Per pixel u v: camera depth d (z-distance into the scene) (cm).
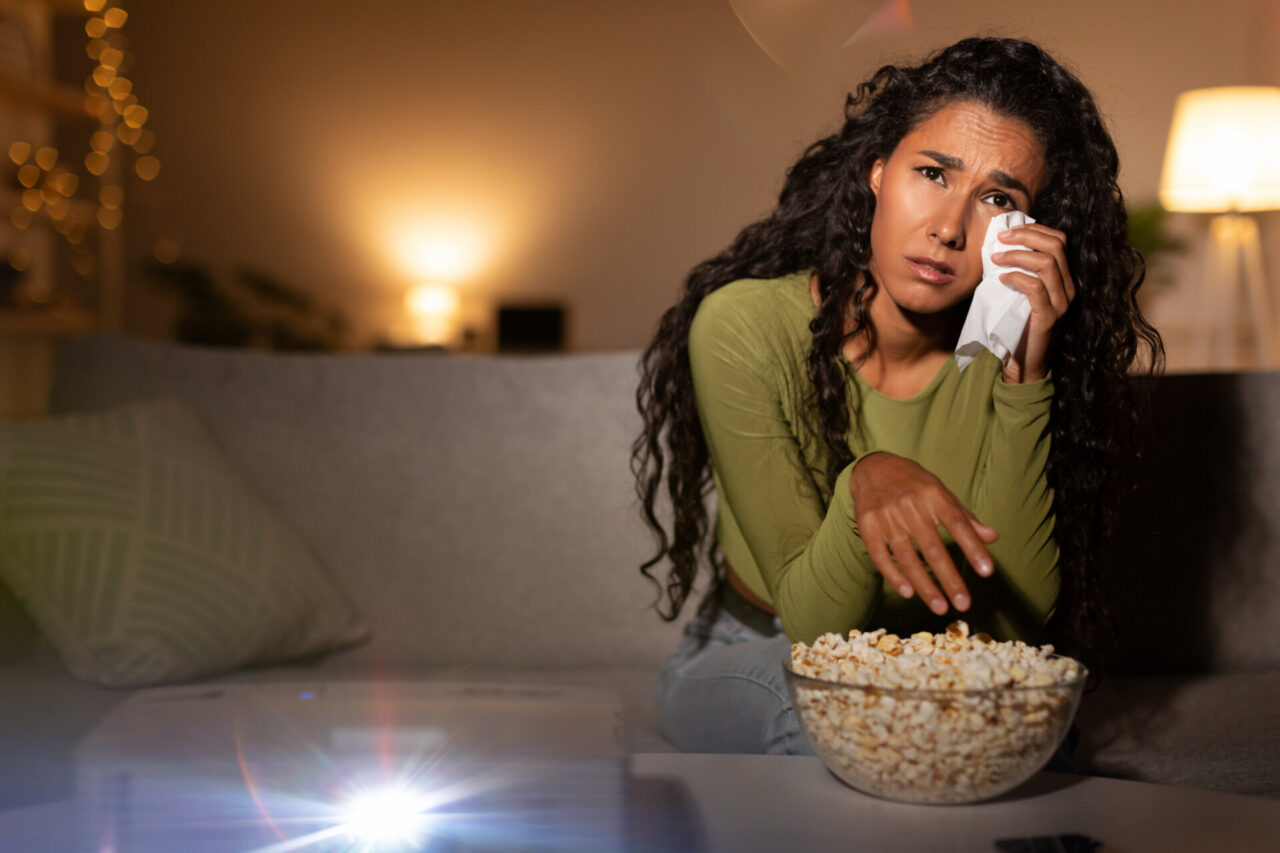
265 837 54
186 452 136
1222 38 539
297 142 641
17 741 98
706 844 56
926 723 60
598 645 141
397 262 640
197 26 640
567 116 630
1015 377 95
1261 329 410
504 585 142
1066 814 62
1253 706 119
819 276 109
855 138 107
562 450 144
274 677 127
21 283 357
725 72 613
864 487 78
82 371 150
